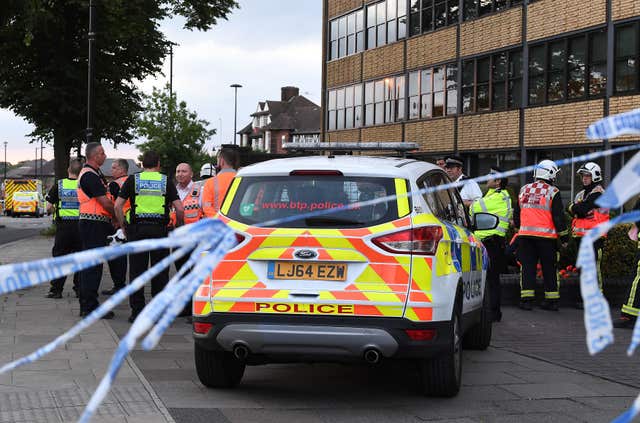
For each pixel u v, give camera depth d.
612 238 12.80
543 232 11.80
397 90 35.50
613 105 22.73
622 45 22.47
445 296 5.70
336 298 5.51
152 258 9.91
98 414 5.21
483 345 8.38
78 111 30.62
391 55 35.94
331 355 5.56
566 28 24.77
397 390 6.38
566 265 12.97
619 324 10.45
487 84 29.20
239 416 5.43
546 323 10.64
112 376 1.20
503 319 11.03
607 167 22.62
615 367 7.43
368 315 5.48
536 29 26.25
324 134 42.59
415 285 5.53
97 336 8.32
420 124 33.59
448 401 5.98
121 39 29.19
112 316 10.05
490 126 28.83
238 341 5.63
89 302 9.78
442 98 32.09
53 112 30.92
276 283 5.63
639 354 8.19
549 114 25.61
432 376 5.91
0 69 30.31
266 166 6.11
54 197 12.18
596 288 1.29
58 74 30.56
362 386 6.53
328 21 42.12
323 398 6.06
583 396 6.18
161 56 32.69
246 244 5.71
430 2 33.00
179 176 11.71
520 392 6.31
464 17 30.59
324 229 5.62
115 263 11.63
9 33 28.23
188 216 11.56
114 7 25.92
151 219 9.77
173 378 6.58
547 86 25.77
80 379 6.24
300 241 5.61
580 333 9.73
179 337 8.67
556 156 25.58
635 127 1.29
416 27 34.09
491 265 10.64
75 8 28.91
